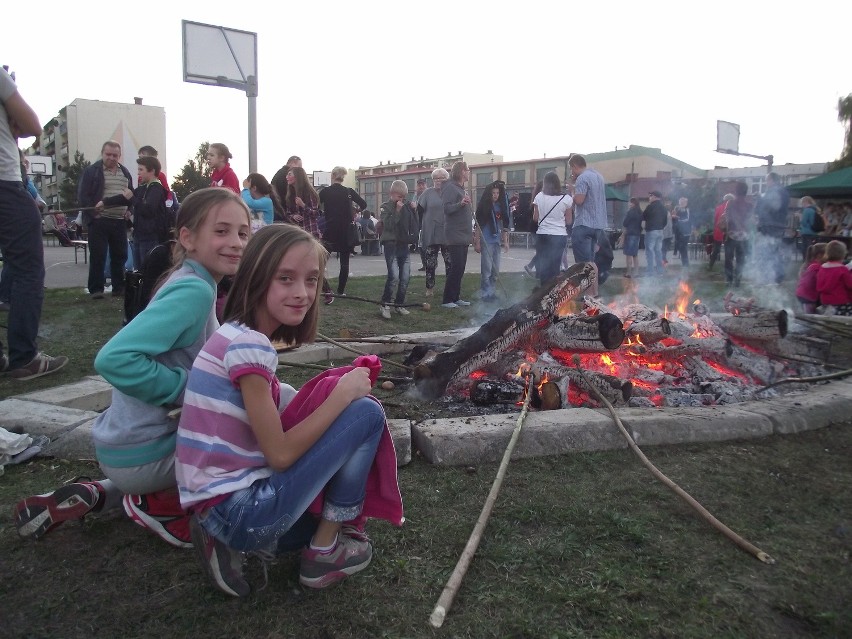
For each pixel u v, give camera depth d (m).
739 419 3.71
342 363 5.55
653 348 4.79
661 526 2.66
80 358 5.28
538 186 13.41
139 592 2.20
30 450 3.29
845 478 3.18
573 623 2.05
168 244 4.08
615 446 3.47
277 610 2.11
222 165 8.04
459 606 2.13
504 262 18.48
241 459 2.01
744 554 2.46
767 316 5.11
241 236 2.39
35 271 4.60
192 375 2.05
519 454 3.33
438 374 4.41
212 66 9.67
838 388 4.57
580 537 2.55
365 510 2.30
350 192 8.95
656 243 14.53
